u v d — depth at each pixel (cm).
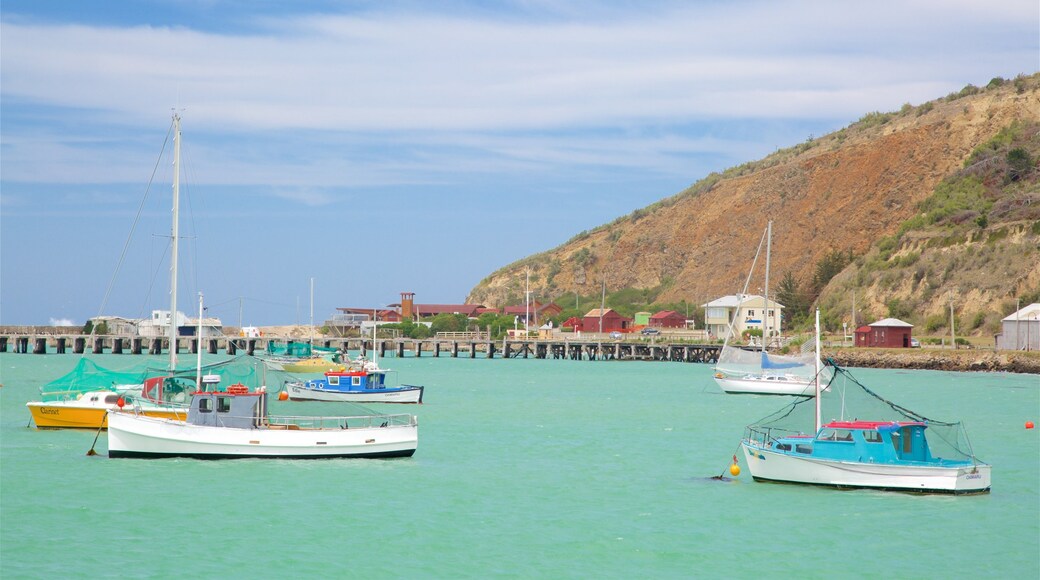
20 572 3109
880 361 14312
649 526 3759
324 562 3266
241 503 4038
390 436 5053
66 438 5641
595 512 3981
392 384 10788
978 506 4075
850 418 5688
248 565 3219
